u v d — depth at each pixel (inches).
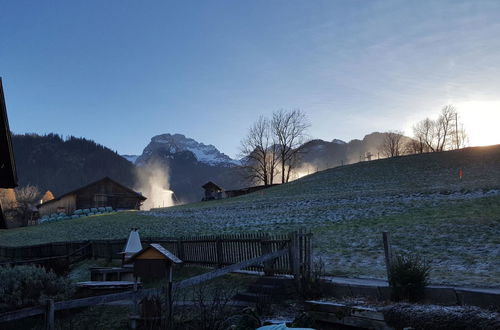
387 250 434.3
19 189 5319.9
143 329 412.8
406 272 408.5
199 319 381.1
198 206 2340.1
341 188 2241.6
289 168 4045.3
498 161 2233.0
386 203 1355.8
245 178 4087.1
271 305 470.9
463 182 1739.7
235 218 1518.2
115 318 469.4
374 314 373.7
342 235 939.3
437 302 391.2
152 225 1625.2
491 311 327.6
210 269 697.6
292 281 509.4
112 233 1569.9
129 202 3491.6
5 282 498.3
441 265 600.4
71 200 3280.0
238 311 413.7
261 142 3981.3
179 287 425.1
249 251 620.4
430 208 1155.9
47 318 354.3
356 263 669.3
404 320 348.2
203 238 714.2
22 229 2379.4
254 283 542.0
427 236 805.9
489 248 660.1
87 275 896.9
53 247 1187.9
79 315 488.7
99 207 3316.9
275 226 1216.2
